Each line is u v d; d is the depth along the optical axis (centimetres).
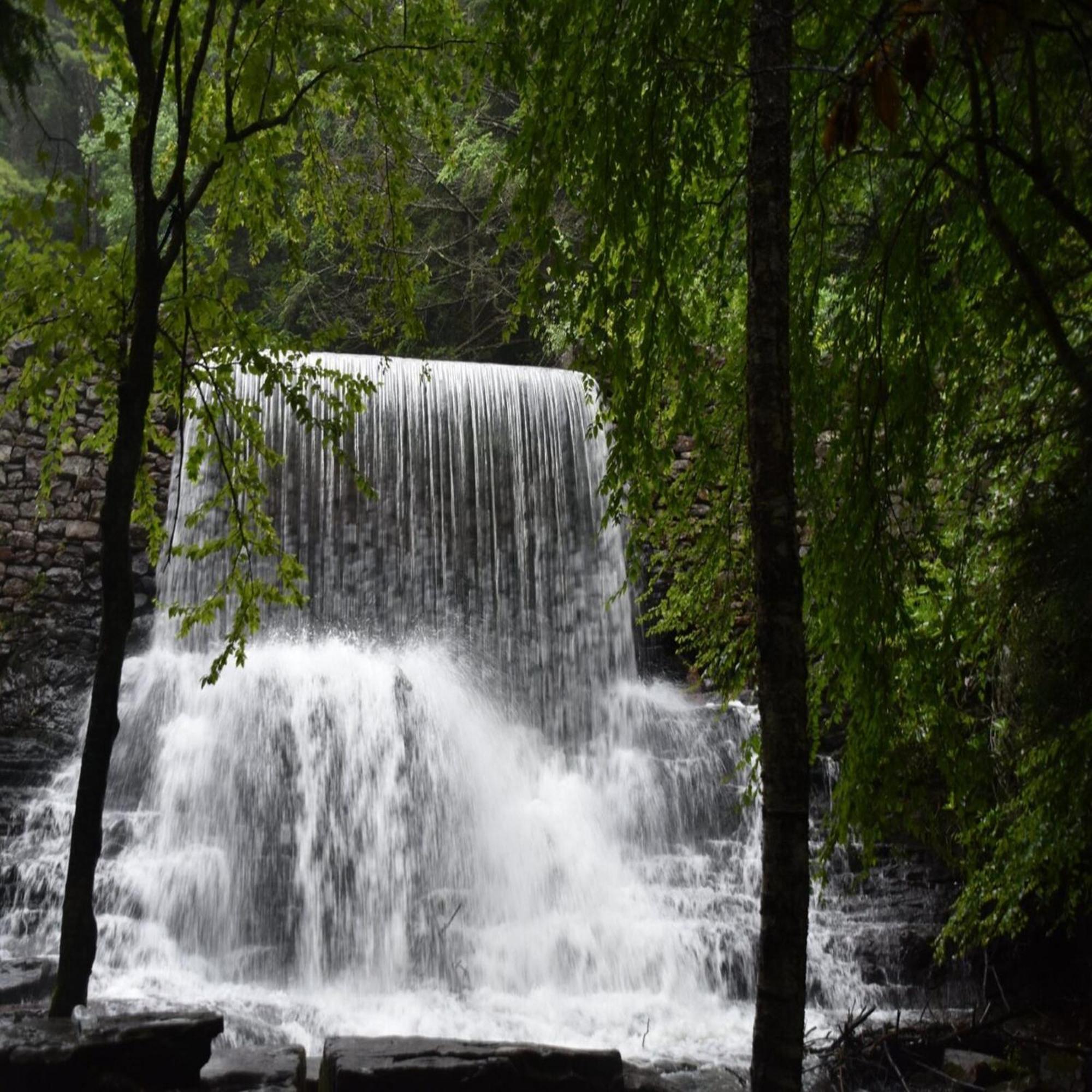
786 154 430
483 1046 495
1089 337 553
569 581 1445
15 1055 397
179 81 552
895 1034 786
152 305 527
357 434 1406
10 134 2009
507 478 1452
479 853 1127
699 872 1136
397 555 1391
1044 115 505
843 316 611
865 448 564
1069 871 712
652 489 595
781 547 404
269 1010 852
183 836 1054
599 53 547
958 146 515
